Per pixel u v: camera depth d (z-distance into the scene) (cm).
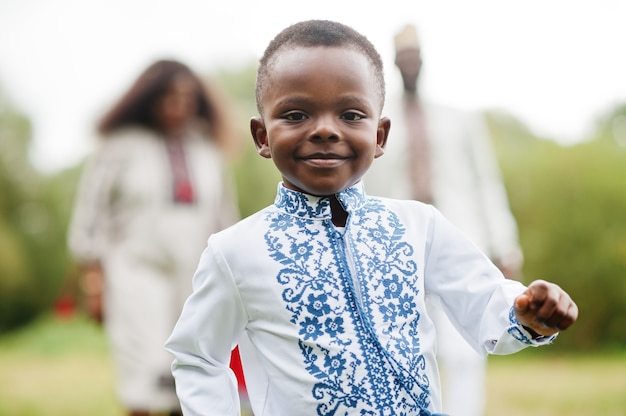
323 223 230
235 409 238
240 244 229
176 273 505
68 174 1602
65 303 664
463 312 233
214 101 530
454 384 446
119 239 511
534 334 213
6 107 1600
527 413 665
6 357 1233
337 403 215
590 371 1011
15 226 1594
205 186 518
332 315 220
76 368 1076
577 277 1245
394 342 220
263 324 225
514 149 1306
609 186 1240
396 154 480
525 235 1256
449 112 492
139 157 509
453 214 478
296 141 223
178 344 234
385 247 229
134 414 495
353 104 223
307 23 234
